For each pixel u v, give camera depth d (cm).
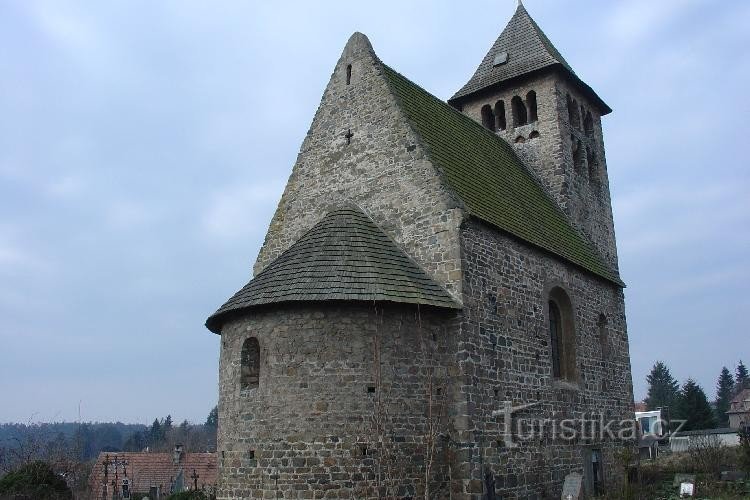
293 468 1809
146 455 5866
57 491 2839
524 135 3381
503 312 2192
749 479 3081
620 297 3186
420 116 2489
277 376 1886
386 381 1878
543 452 2262
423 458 1880
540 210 2861
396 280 1989
